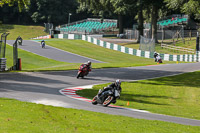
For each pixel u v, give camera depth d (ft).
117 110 128.16
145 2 644.69
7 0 323.37
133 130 88.02
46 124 87.86
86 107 127.34
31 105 115.55
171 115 132.67
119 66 345.31
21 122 87.45
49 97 145.69
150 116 121.80
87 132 81.30
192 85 235.61
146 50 569.23
